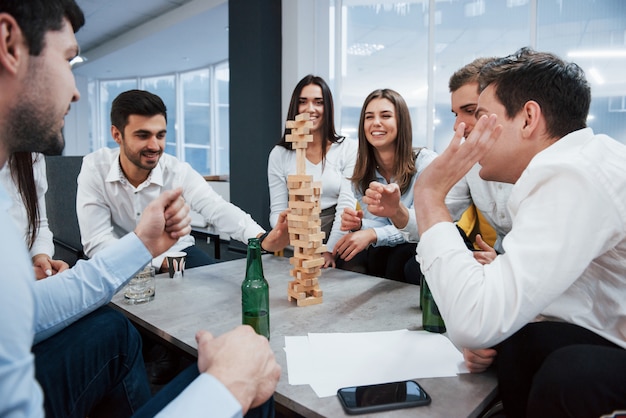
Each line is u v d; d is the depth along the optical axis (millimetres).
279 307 1318
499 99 926
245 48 4453
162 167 2264
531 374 836
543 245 765
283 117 4520
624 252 799
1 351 450
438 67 4184
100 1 5699
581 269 754
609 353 728
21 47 589
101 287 992
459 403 788
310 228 1311
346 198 2520
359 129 2385
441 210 924
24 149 672
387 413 754
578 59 3570
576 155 798
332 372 899
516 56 958
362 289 1504
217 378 616
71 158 2602
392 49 4551
